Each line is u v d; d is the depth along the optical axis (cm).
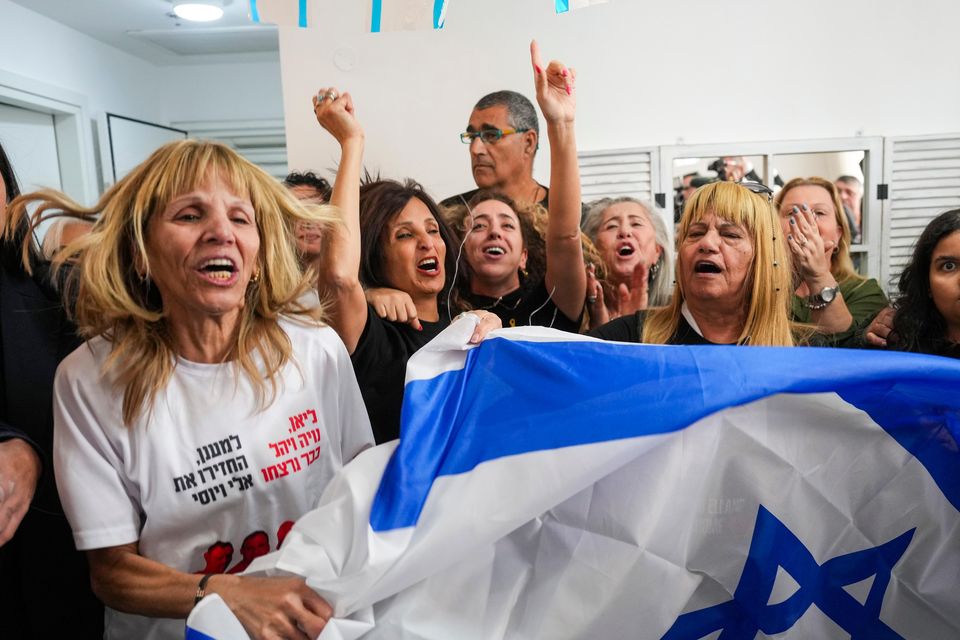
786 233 200
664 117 199
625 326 186
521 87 196
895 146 198
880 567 91
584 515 85
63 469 97
